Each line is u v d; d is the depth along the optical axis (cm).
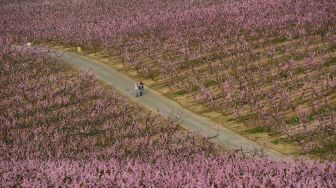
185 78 7525
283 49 8175
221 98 6531
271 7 10644
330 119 5250
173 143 5031
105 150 4894
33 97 6912
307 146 4775
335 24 8875
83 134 5588
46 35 11488
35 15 14500
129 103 6625
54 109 6506
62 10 15050
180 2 13925
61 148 5050
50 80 7731
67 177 3678
